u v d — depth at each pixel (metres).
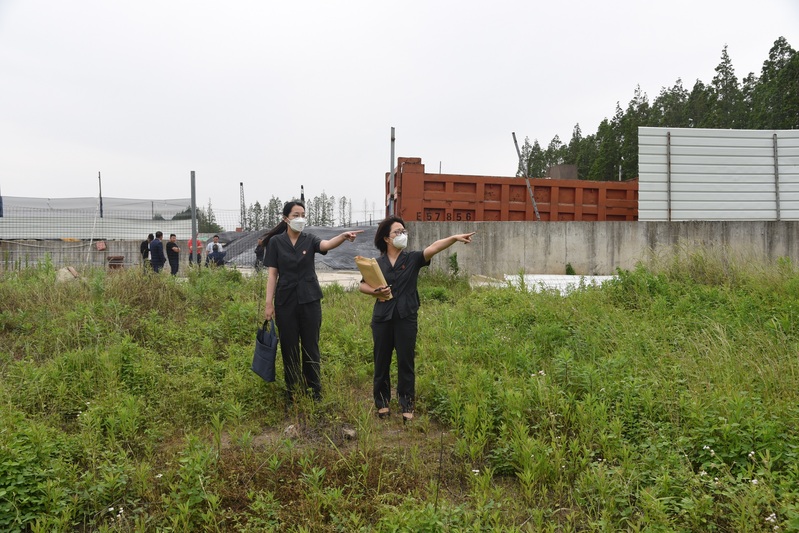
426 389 5.61
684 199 15.60
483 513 3.38
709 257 10.97
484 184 15.98
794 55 36.88
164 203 21.41
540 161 72.31
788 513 3.03
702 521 3.20
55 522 3.27
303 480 3.79
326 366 6.25
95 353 6.16
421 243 14.22
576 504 3.61
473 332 7.42
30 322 7.63
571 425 4.56
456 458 4.30
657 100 59.47
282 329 5.29
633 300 9.03
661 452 3.97
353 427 4.92
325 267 20.75
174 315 8.46
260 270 11.91
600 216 16.81
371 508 3.57
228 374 5.92
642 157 15.50
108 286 8.92
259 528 3.31
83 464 4.07
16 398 5.17
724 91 52.12
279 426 5.00
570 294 9.77
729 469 3.69
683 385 5.12
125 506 3.56
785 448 3.81
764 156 15.73
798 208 15.71
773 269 9.99
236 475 3.88
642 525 3.30
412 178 15.66
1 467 3.50
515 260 13.96
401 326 5.12
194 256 16.66
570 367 5.57
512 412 4.57
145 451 4.32
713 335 6.44
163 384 5.61
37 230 20.06
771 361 5.42
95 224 20.44
